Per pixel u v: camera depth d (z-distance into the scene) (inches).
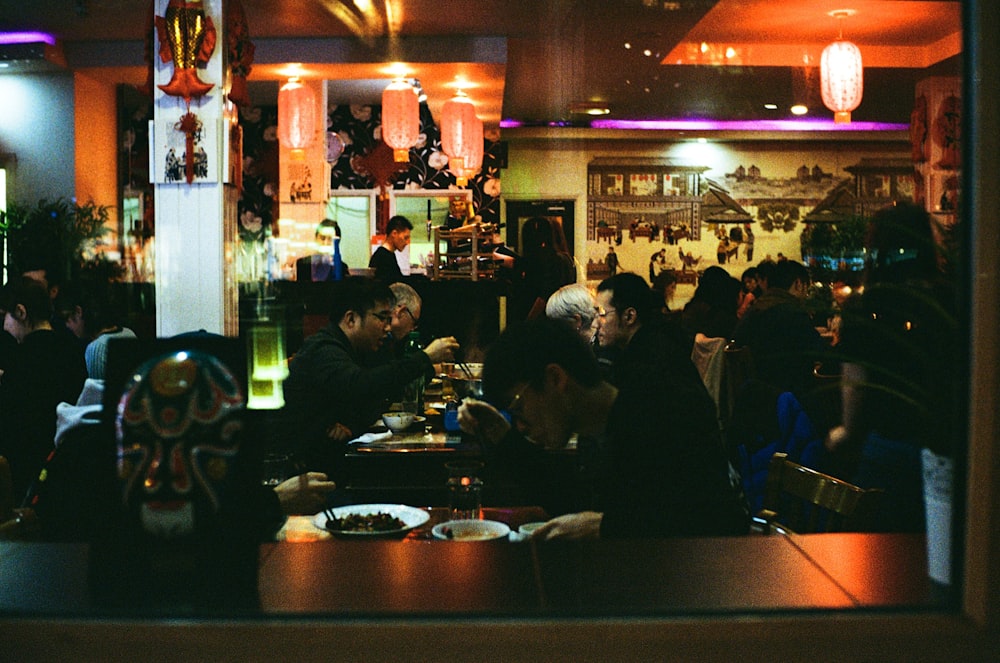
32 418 136.0
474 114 269.0
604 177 391.9
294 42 233.3
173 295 135.3
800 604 40.3
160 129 134.9
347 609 39.9
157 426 42.9
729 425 126.2
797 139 390.6
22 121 244.7
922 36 248.1
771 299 146.6
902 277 70.1
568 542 51.0
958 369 39.7
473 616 39.1
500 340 72.3
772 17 233.9
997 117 38.2
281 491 83.0
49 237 231.1
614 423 66.6
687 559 47.6
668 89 310.2
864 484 81.2
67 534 49.0
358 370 130.0
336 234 199.6
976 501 38.7
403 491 130.1
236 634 38.2
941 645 39.1
